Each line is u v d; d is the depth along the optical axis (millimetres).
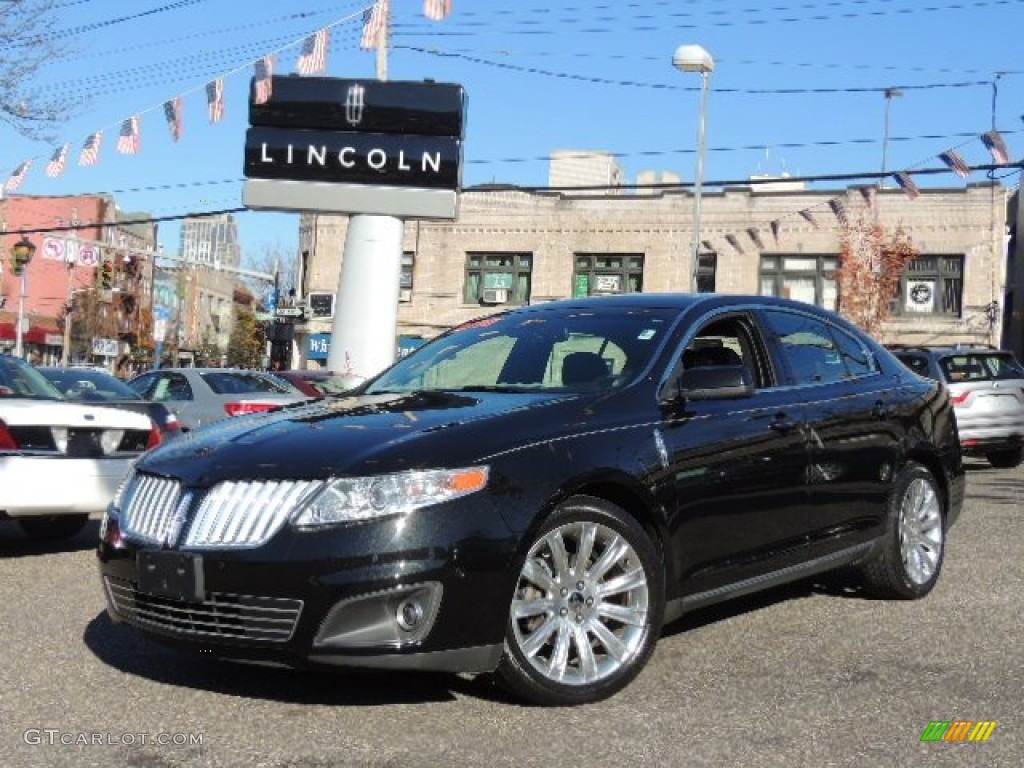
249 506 4035
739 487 4965
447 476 3994
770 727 4039
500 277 36781
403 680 4551
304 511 3928
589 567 4359
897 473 6066
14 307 72500
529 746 3803
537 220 36312
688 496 4711
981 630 5535
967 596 6336
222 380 13828
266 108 18453
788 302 5973
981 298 32688
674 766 3641
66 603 5992
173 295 102938
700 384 4805
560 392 4836
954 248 32938
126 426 7594
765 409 5270
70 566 7172
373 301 18656
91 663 4785
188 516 4125
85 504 7266
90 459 7316
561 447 4312
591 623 4344
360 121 18422
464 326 6121
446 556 3893
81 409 7438
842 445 5641
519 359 5348
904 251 32438
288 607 3857
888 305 33031
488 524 3992
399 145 18422
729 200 34562
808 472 5383
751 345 5543
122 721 4031
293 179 18531
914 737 3953
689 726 4035
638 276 35688
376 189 18531
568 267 36062
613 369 5016
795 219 34062
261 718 4074
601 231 35844
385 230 18625
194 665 4766
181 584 4035
